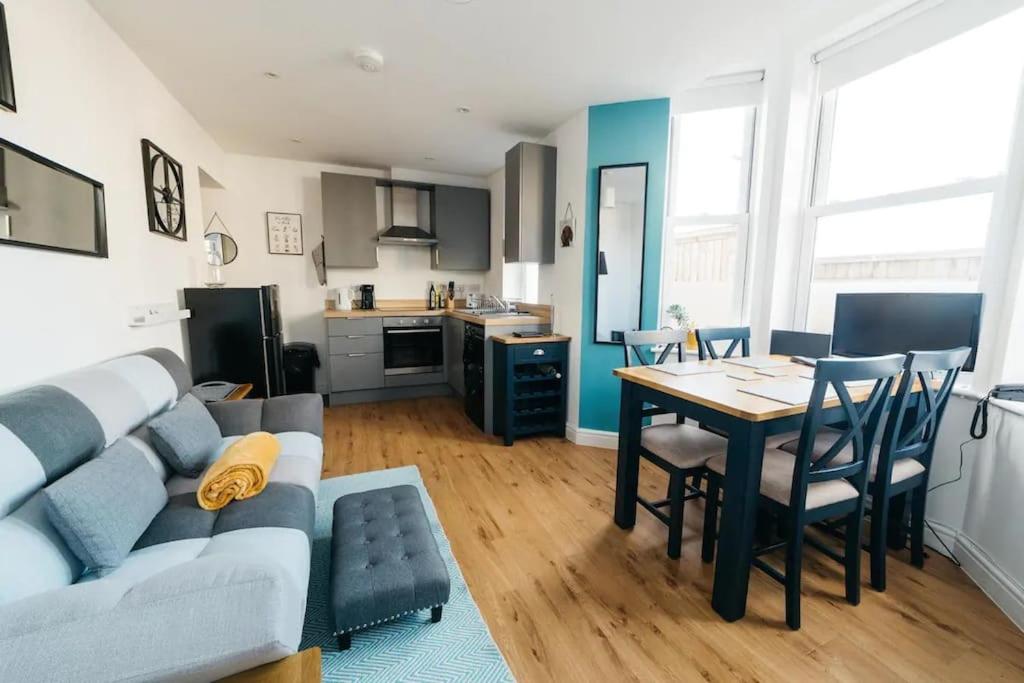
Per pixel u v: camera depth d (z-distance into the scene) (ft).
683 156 10.14
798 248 8.77
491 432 11.42
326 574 5.75
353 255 14.25
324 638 4.71
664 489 8.43
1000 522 5.45
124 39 6.78
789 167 8.53
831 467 5.10
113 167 6.38
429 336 15.02
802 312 8.80
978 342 5.82
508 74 8.21
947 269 6.72
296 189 14.20
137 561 3.89
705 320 10.33
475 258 15.72
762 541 6.59
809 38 7.93
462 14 6.35
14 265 4.33
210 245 11.62
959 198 6.49
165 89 8.53
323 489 8.23
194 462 5.60
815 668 4.43
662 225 9.66
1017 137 5.54
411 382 14.90
